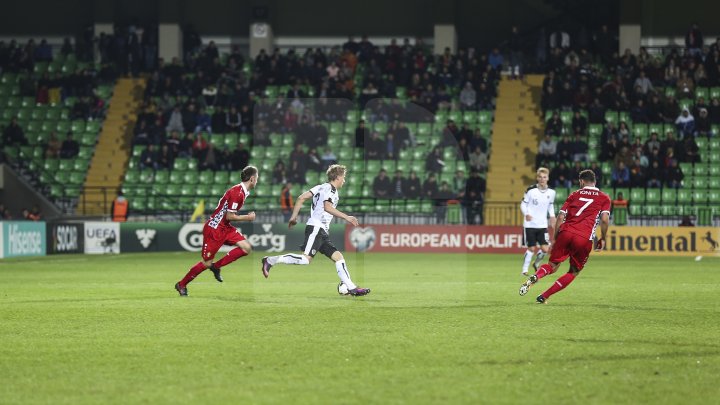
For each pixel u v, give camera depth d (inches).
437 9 2723.9
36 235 1903.3
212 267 972.6
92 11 2839.6
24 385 484.1
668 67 2518.5
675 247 2096.5
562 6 2733.8
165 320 756.6
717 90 2488.9
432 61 2620.6
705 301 943.0
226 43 2854.3
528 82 2632.9
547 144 2341.3
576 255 884.6
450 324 731.4
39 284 1160.2
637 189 2261.3
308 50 2605.8
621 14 2645.2
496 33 2780.5
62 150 2442.2
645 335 669.3
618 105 2444.6
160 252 2106.3
